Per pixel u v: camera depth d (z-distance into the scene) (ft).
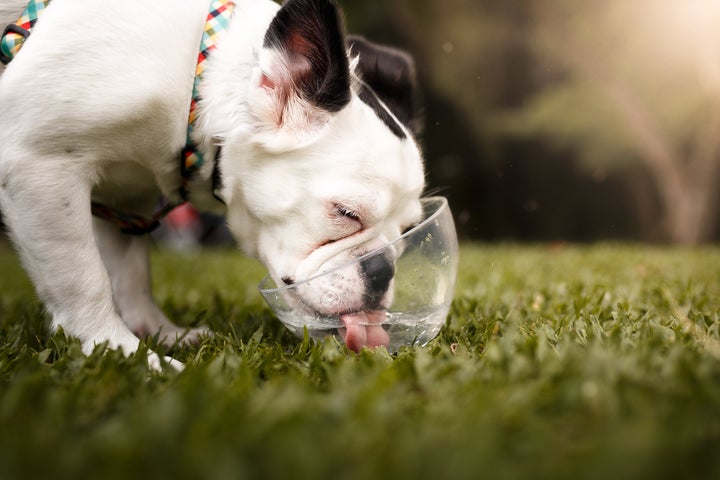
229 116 3.06
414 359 2.70
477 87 15.29
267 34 3.00
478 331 3.27
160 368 2.82
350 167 3.03
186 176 3.19
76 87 2.94
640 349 2.67
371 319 3.04
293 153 3.04
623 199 15.81
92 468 2.01
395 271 3.04
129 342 3.05
